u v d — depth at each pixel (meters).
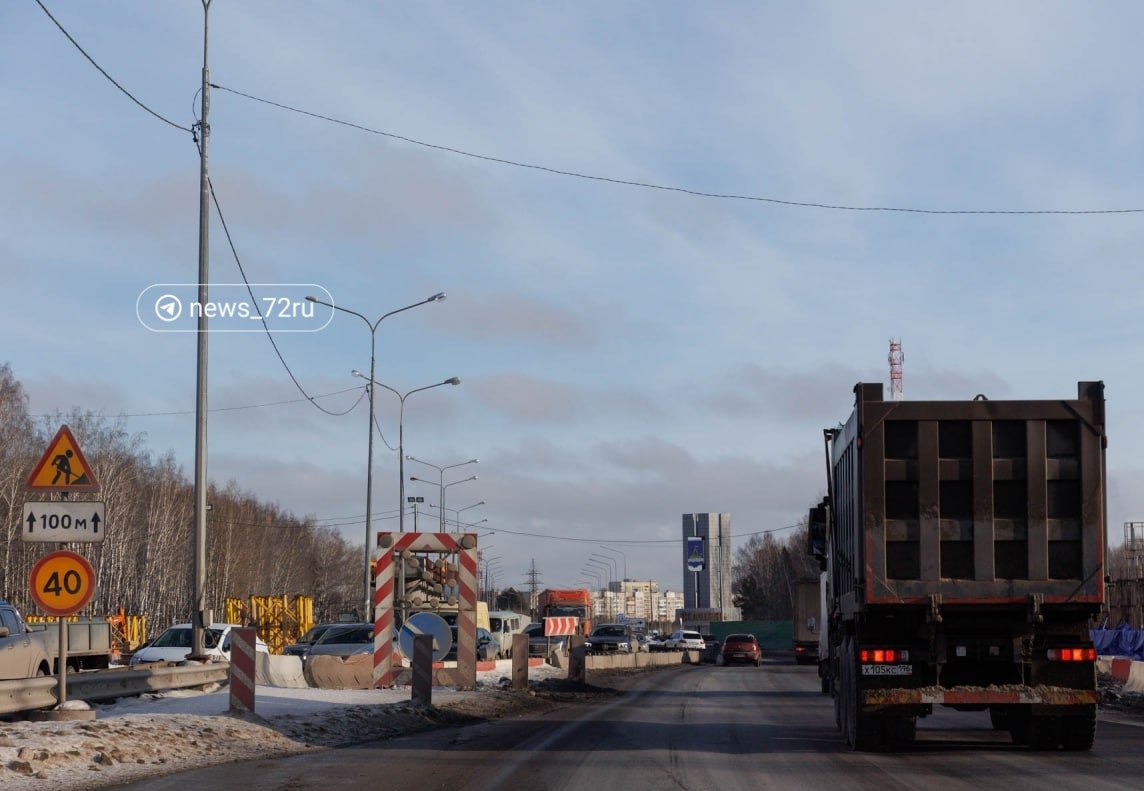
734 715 22.31
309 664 25.16
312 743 16.02
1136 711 25.20
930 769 13.40
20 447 63.62
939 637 14.98
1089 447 14.66
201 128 23.44
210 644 32.84
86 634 29.83
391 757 14.32
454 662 28.31
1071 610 14.76
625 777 12.48
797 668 58.75
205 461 23.19
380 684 24.36
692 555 168.38
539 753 14.87
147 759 13.44
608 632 61.47
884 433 14.94
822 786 11.86
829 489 19.88
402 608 24.88
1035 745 15.66
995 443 14.81
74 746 13.12
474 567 25.05
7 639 19.98
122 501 69.12
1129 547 54.28
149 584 76.12
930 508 14.75
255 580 102.44
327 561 134.62
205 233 23.20
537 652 53.84
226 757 14.16
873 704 14.92
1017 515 14.72
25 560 63.34
